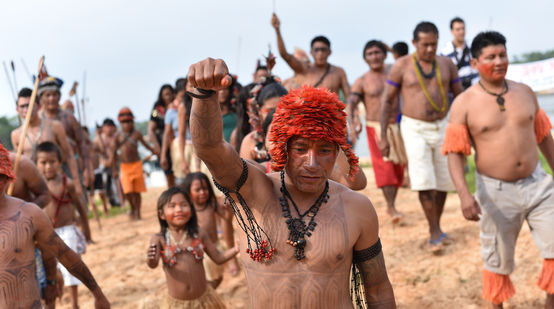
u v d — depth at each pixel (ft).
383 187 22.54
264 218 6.48
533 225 13.07
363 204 6.79
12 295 9.32
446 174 19.10
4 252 9.30
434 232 19.12
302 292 6.31
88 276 10.92
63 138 20.70
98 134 38.55
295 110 5.98
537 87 28.94
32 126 20.08
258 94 13.03
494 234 13.41
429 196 19.02
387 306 7.22
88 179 27.04
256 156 12.79
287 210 6.48
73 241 17.04
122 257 23.21
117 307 17.48
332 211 6.57
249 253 6.52
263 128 10.53
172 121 29.17
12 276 9.34
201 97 5.51
